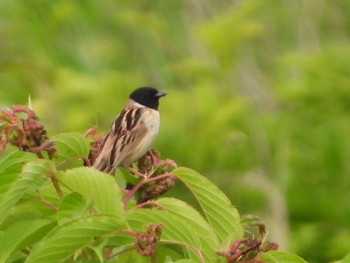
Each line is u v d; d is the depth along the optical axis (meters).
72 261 4.18
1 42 17.83
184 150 16.50
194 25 17.75
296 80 16.95
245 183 16.28
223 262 4.30
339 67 16.55
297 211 16.42
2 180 4.33
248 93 18.11
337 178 16.56
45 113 14.84
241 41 16.97
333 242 15.65
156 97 7.45
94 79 16.58
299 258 4.23
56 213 4.26
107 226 4.09
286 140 16.73
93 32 18.47
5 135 4.36
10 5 18.11
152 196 4.82
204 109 16.70
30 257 4.02
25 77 16.73
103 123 15.75
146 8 18.97
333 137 16.58
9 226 4.28
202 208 4.67
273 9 19.39
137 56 18.81
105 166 5.25
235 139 16.73
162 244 4.45
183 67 17.81
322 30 19.86
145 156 5.16
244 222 4.64
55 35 18.11
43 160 4.25
